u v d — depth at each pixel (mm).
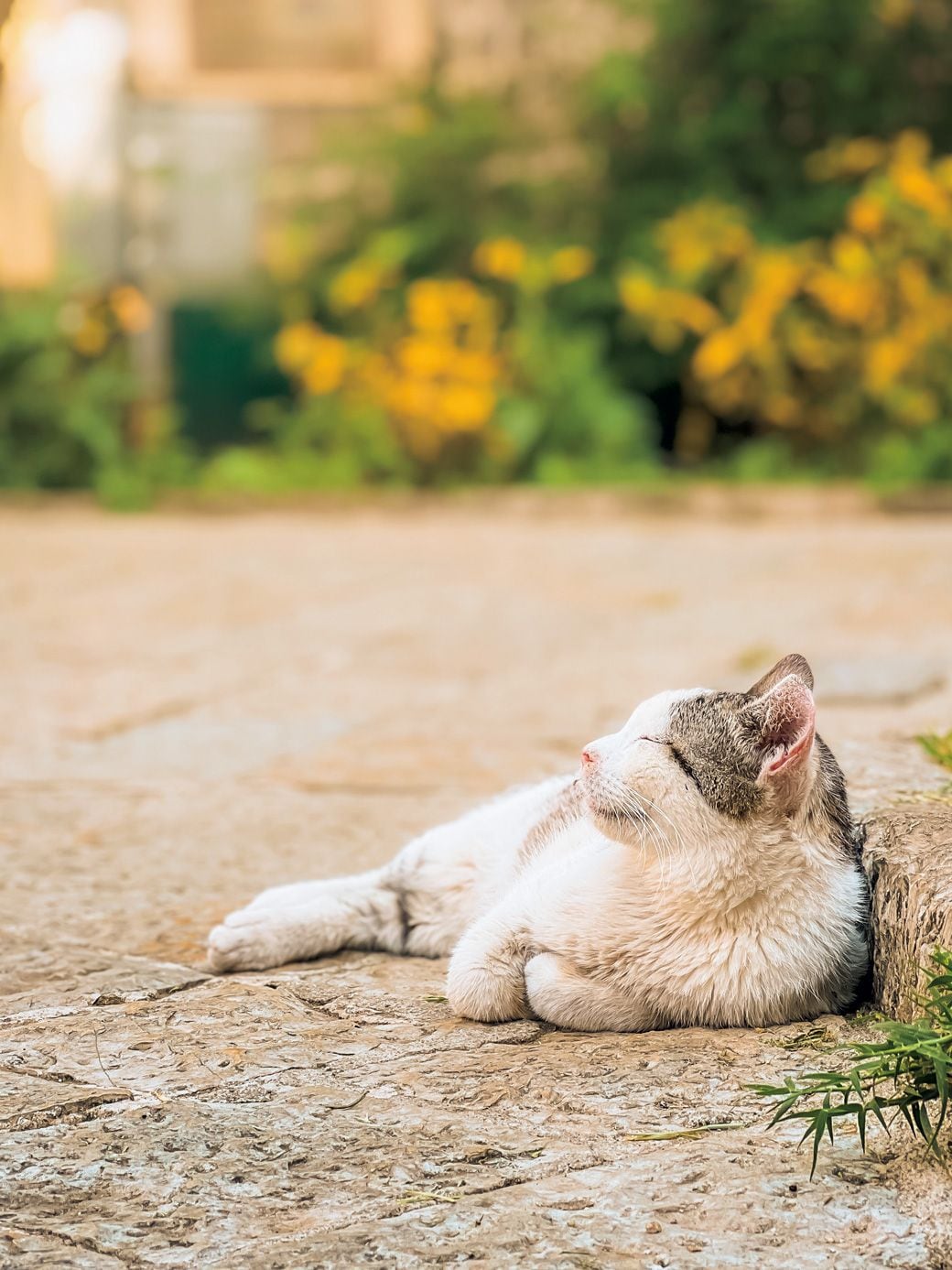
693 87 15641
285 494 14414
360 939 4199
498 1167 2850
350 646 8617
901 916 3434
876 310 14359
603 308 15531
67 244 15500
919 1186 2713
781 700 3395
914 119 15469
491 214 15781
